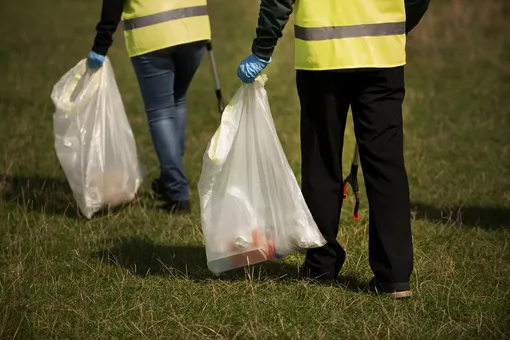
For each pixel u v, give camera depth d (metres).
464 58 11.63
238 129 4.95
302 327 4.62
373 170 4.85
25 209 6.60
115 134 6.48
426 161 7.72
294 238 4.93
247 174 4.97
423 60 11.62
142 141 8.68
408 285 4.88
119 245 5.93
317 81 4.80
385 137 4.82
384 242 4.85
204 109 9.86
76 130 6.39
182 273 5.40
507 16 13.85
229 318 4.75
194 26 6.49
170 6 6.39
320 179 4.95
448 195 6.83
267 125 4.93
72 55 12.93
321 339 4.45
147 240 6.01
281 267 5.45
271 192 4.96
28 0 18.09
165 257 5.69
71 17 16.08
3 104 10.11
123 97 10.43
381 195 4.84
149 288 5.13
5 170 7.66
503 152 7.81
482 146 8.08
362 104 4.83
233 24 14.59
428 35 12.84
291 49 12.55
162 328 4.67
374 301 4.84
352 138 8.67
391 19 4.75
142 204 6.86
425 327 4.59
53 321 4.78
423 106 9.54
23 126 9.06
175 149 6.64
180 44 6.43
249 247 4.99
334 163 4.93
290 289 5.04
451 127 8.70
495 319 4.67
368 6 4.72
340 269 5.29
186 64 6.70
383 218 4.84
